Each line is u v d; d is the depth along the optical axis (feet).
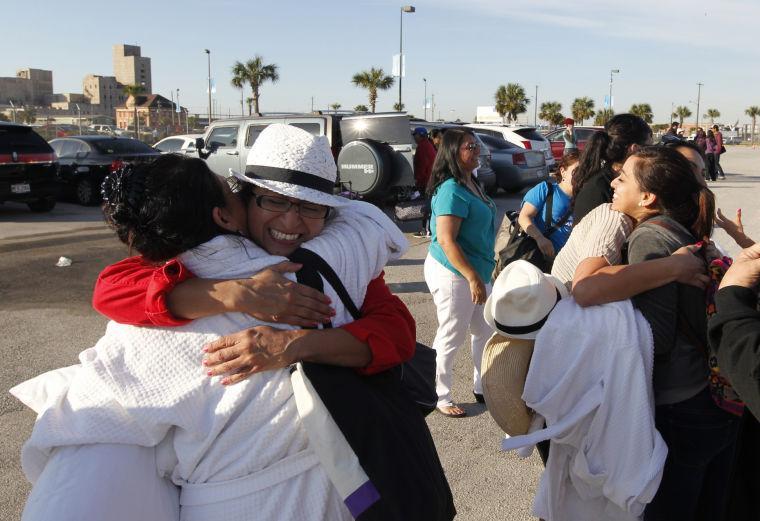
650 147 7.55
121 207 4.80
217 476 4.96
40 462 5.05
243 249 5.12
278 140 5.33
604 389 6.53
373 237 5.56
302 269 5.21
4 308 21.20
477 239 12.73
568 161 13.61
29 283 24.52
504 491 10.95
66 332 18.80
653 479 6.45
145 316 4.86
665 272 6.51
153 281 4.82
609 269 6.75
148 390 4.86
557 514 7.28
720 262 6.64
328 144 5.56
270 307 4.89
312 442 4.97
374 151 29.14
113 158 47.65
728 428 6.66
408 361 6.19
